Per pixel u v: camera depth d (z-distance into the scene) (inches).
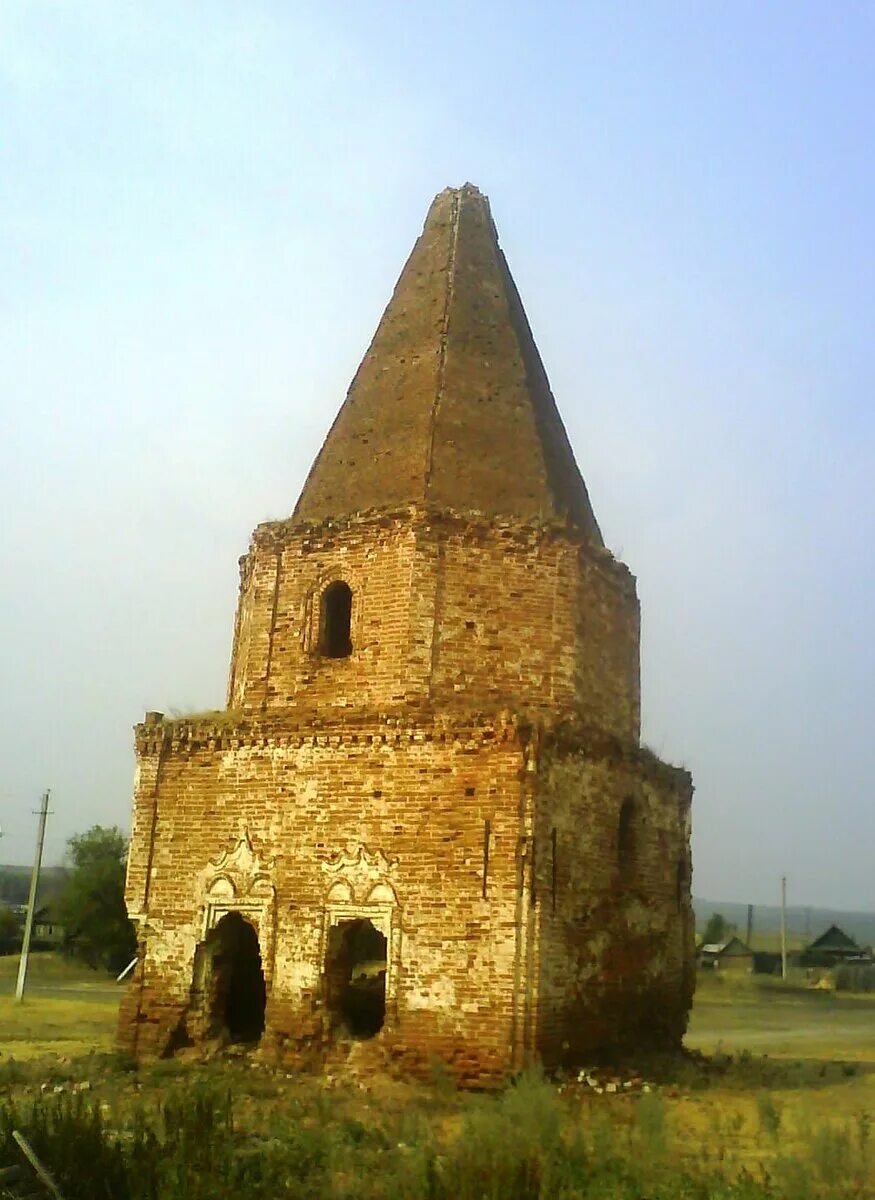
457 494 752.3
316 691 719.1
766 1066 775.1
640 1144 433.7
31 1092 591.2
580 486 860.0
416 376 814.5
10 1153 408.8
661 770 791.7
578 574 738.8
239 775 710.5
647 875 761.6
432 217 917.2
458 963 624.4
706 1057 792.9
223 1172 398.3
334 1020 653.3
